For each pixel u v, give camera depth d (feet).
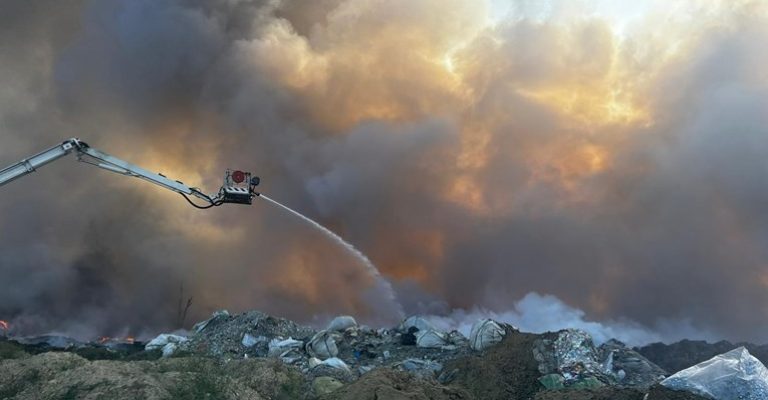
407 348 46.47
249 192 34.60
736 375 27.32
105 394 24.67
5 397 25.71
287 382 32.94
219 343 46.78
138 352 47.21
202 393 27.04
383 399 27.09
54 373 27.48
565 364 37.70
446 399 29.27
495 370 37.86
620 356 40.37
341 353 45.34
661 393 27.35
